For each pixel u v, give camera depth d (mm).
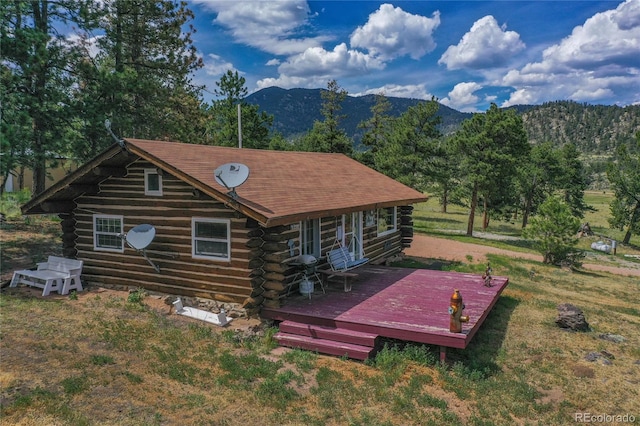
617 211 33656
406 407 6418
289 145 49312
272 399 6508
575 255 21656
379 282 12148
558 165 41656
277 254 9523
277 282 9609
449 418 6156
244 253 9555
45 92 15969
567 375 7945
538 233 21766
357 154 38406
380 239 16406
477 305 9891
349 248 13938
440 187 42344
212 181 9305
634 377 7934
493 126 29688
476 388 7156
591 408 6785
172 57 24141
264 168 12523
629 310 13266
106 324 9188
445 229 38188
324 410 6285
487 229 40406
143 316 9844
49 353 7715
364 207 12398
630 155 34000
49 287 11188
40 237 17391
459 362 8047
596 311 12430
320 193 11867
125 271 11422
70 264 11875
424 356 8117
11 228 18438
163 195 10656
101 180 11594
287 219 8914
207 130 31750
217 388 6820
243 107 34875
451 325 7961
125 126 18359
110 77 17625
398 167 31797
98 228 11836
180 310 10039
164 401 6359
